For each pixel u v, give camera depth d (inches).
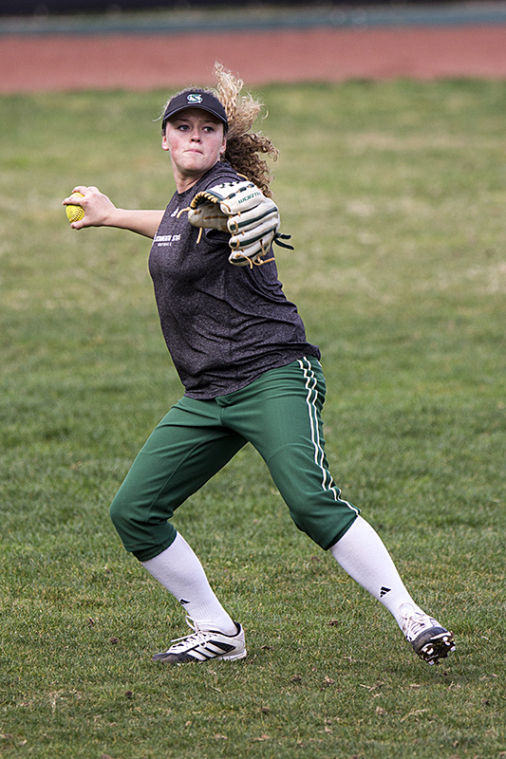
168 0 5118.1
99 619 665.0
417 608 546.6
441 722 509.0
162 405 1222.9
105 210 627.5
